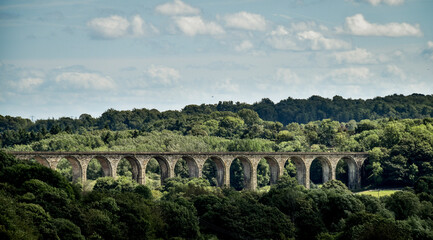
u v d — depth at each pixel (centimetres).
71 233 12675
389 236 14212
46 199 13550
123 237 13850
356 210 17112
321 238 15362
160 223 14875
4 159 15438
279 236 15688
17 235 11325
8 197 12900
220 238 15688
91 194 15550
